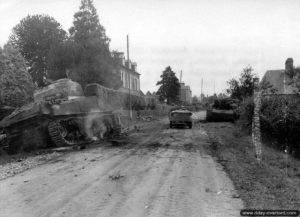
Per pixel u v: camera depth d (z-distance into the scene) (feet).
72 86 65.72
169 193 27.61
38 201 25.91
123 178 32.89
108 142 60.23
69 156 46.11
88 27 143.84
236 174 34.06
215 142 59.06
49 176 34.12
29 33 175.63
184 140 62.13
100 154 47.11
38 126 54.03
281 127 57.88
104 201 25.66
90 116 62.85
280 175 34.58
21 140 54.24
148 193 27.66
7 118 53.57
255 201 25.23
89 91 80.28
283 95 63.98
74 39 142.41
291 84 68.44
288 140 57.41
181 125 96.17
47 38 176.76
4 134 61.16
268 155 47.39
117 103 108.17
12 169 38.32
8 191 28.86
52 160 43.47
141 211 23.43
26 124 53.47
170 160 42.19
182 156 45.06
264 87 69.05
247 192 27.68
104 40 145.07
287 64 117.29
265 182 31.04
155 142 59.47
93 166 38.70
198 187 29.40
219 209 23.66
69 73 127.24
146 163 40.27
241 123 80.23
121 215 22.71
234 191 28.12
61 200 26.05
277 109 60.13
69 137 57.77
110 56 136.98
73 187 29.73
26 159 45.19
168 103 285.23
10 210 24.07
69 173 35.35
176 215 22.59
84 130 61.16
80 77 125.70
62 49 128.06
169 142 59.47
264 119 60.70
